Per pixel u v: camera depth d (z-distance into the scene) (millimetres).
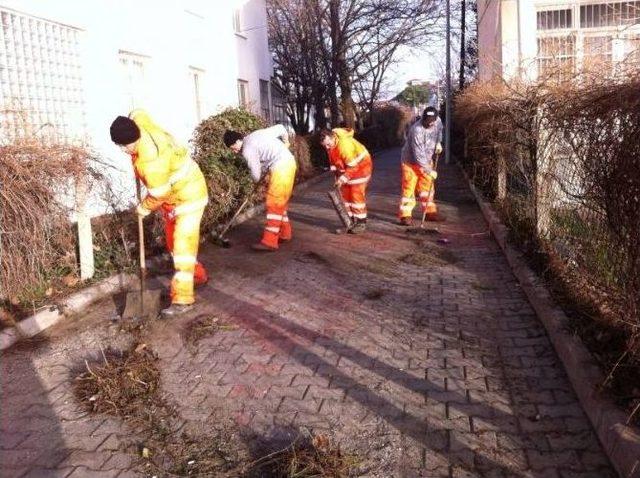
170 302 5840
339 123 25781
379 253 7758
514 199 8297
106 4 9703
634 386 3549
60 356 4668
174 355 4656
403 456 3305
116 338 4977
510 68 12094
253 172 7680
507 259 7293
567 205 5469
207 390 4094
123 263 6566
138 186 5730
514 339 4840
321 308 5637
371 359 4516
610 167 3654
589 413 3564
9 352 4742
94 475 3205
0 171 4977
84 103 9227
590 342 4270
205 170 9266
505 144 7625
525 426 3555
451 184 15484
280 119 24062
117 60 10016
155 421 3723
